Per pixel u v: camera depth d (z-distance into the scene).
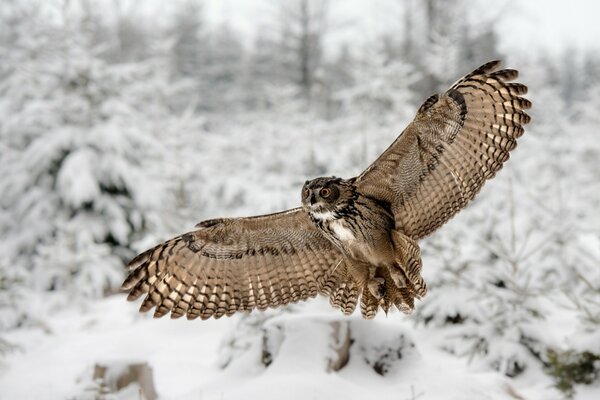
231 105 35.72
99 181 14.24
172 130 18.00
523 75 22.58
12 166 14.62
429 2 24.89
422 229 4.68
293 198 12.67
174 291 4.88
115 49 31.62
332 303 4.92
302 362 6.55
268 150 17.11
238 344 7.98
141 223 14.33
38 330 10.59
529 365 7.38
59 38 15.06
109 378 7.14
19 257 14.05
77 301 12.09
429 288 8.41
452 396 6.39
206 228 4.75
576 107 21.61
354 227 4.57
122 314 11.34
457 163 4.43
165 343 9.27
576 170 17.48
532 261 8.84
